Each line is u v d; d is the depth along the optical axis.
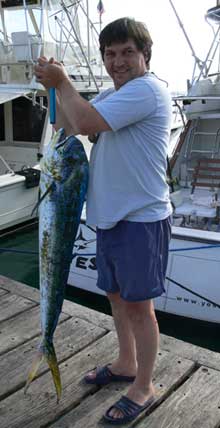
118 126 1.84
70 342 2.88
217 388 2.42
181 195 5.76
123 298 2.06
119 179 1.96
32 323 3.14
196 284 4.42
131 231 1.97
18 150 8.45
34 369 2.06
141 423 2.18
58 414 2.25
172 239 4.41
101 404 2.31
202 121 6.56
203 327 4.66
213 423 2.18
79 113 1.82
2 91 7.25
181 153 6.43
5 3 8.25
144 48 1.91
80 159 1.92
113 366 2.46
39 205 1.97
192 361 2.67
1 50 8.13
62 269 2.01
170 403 2.31
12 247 7.29
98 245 2.15
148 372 2.18
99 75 8.94
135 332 2.13
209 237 4.28
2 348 2.83
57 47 8.11
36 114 8.19
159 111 1.89
